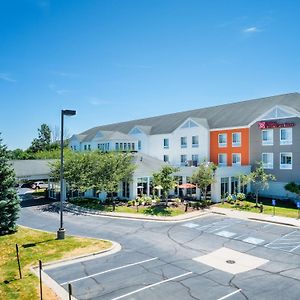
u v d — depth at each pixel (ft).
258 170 128.47
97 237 79.71
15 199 86.74
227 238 78.07
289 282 51.85
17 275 53.83
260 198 137.49
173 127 188.03
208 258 63.46
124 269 57.41
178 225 92.17
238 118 158.51
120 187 136.15
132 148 188.85
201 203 122.42
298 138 129.59
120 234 82.33
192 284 51.03
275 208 116.37
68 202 133.18
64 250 67.41
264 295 47.16
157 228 88.63
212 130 162.81
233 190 137.69
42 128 371.56
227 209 114.93
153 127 207.00
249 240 76.28
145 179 135.64
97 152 139.23
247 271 56.65
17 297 45.19
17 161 144.15
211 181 122.21
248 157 147.43
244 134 149.28
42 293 47.01
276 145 137.18
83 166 128.16
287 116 132.77
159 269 57.47
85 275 54.60
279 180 136.46
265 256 64.69
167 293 47.80
